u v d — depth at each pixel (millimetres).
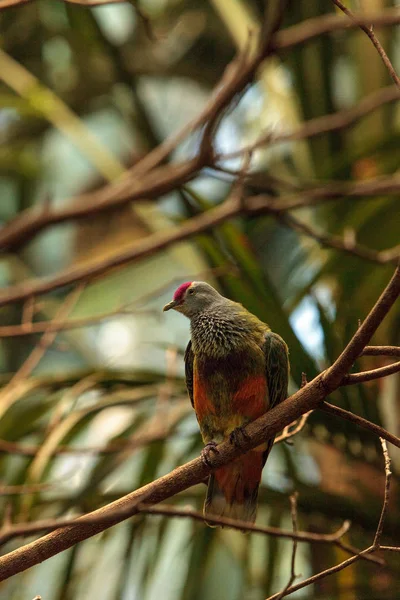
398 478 8703
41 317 16422
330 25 10484
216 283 10336
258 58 10109
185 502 9305
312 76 12141
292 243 14211
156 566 8844
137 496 6691
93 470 8828
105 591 9438
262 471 9219
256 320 9016
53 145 18719
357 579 8680
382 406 9414
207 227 10570
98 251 18188
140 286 16594
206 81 18547
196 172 11039
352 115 11078
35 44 16812
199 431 9523
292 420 6930
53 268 18062
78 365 16359
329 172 11438
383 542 8656
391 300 6102
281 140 11086
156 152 12211
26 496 8680
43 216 11375
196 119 11219
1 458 9828
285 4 9781
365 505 8812
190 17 18281
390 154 11461
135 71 17078
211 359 8852
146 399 9586
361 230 10641
